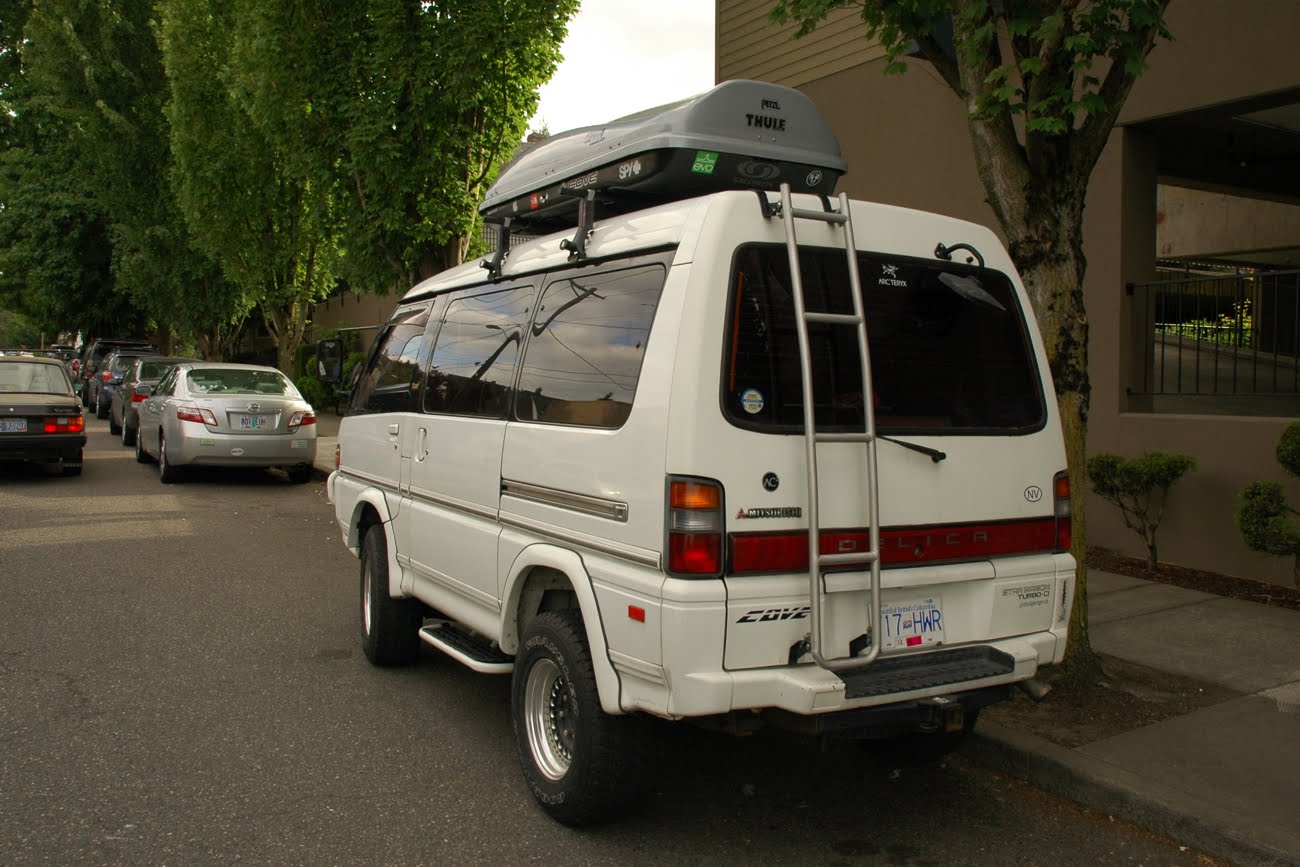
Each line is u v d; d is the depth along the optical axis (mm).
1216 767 4344
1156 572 7660
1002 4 5152
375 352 6605
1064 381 5195
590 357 3992
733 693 3328
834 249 3738
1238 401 7758
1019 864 3820
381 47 11602
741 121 4512
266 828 4004
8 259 31047
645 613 3428
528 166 5434
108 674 5902
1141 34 4984
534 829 4039
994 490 3965
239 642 6605
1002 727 4793
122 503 12148
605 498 3711
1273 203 12359
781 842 3975
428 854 3812
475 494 4770
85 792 4309
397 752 4820
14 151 30984
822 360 3662
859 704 3426
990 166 5285
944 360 3963
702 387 3393
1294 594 6977
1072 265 5191
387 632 5949
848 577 3559
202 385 13781
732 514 3375
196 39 20594
